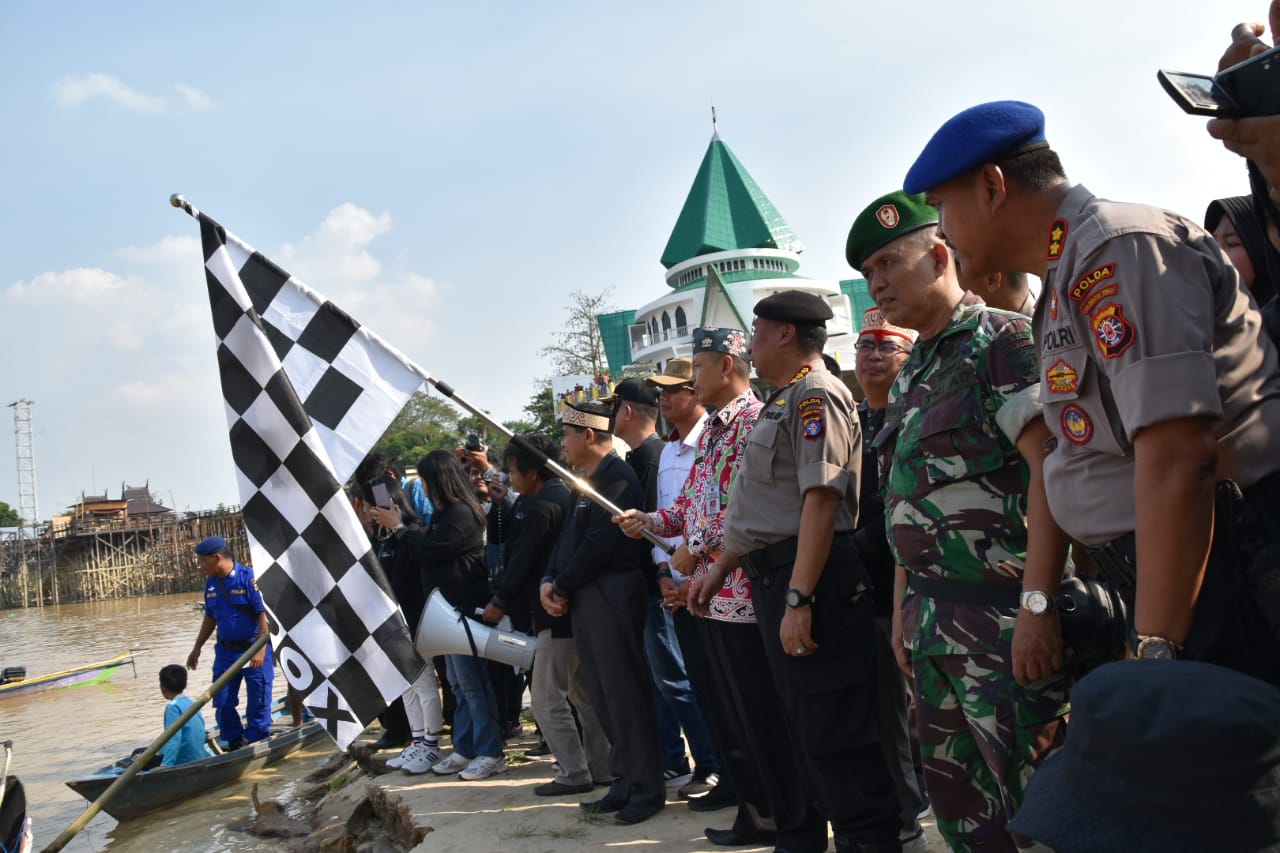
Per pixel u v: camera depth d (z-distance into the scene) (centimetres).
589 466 518
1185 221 191
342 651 437
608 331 5175
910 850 381
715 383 421
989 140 220
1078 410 200
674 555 430
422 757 621
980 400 256
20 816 539
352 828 593
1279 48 177
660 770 475
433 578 609
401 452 6512
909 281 279
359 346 473
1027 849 143
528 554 564
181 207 462
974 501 257
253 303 475
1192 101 185
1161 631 172
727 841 416
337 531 444
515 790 547
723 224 4916
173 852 659
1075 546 256
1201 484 172
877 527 386
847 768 331
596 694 494
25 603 5838
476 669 595
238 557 5353
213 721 1205
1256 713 124
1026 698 246
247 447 453
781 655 343
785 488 349
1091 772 136
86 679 1830
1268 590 173
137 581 5775
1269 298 239
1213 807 124
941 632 261
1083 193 211
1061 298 201
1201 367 174
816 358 368
